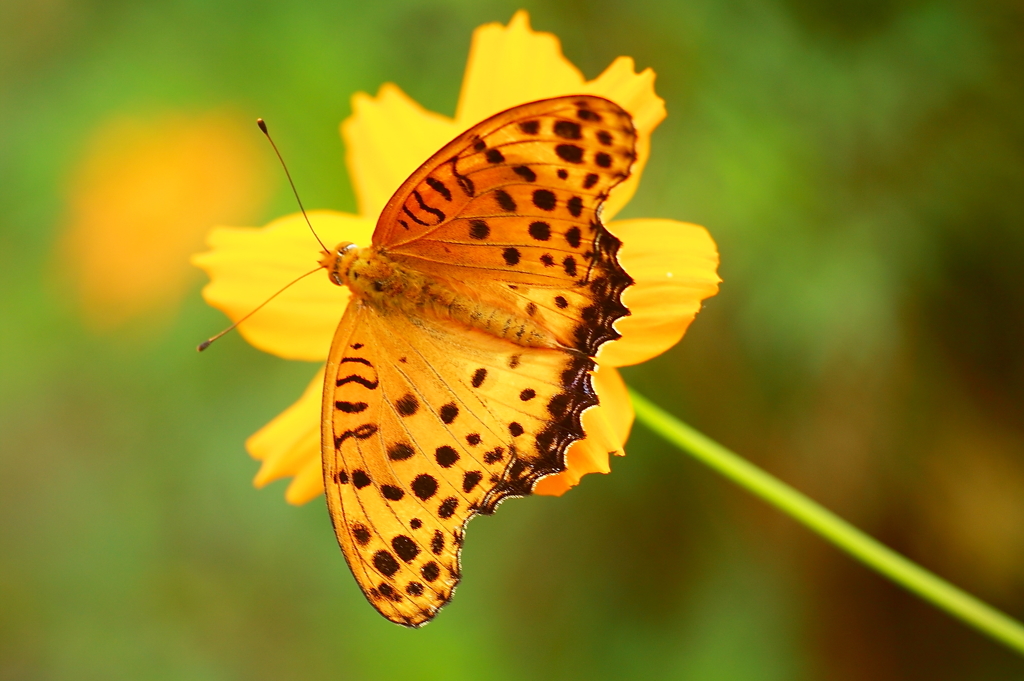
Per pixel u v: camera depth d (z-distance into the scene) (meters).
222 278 0.43
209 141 0.52
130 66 0.53
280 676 0.58
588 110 0.38
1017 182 0.50
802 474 0.51
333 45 0.52
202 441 0.53
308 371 0.53
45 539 0.63
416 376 0.40
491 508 0.39
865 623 0.53
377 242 0.40
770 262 0.50
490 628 0.53
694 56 0.51
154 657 0.59
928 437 0.51
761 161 0.50
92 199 0.52
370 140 0.44
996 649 0.53
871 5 0.50
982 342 0.51
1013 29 0.50
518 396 0.39
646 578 0.53
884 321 0.50
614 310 0.39
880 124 0.50
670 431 0.42
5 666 0.60
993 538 0.51
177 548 0.59
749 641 0.51
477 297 0.40
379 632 0.54
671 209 0.50
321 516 0.55
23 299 0.53
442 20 0.51
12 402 0.61
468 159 0.39
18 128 0.53
